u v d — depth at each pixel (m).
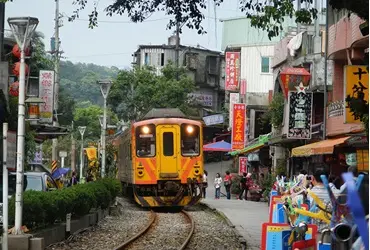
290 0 14.50
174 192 30.42
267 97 50.31
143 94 58.72
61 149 67.50
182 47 70.62
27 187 19.75
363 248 5.82
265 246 10.30
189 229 22.80
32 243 14.53
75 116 78.25
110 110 59.88
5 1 16.53
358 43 24.36
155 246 18.11
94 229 21.47
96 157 37.00
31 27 15.14
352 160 23.98
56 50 44.72
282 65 40.94
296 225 9.67
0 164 15.58
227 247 18.03
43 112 30.08
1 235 15.20
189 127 30.59
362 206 5.75
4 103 20.67
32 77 32.12
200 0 16.67
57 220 18.45
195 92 69.88
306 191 12.00
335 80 29.89
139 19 16.95
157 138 30.39
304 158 34.19
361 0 12.39
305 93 31.39
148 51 71.25
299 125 31.34
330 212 9.33
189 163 30.42
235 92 55.47
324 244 8.33
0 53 25.14
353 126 25.84
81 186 20.95
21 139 15.09
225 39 59.44
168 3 16.78
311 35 35.72
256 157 48.28
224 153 68.69
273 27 14.79
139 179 30.36
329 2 13.40
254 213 28.73
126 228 22.52
